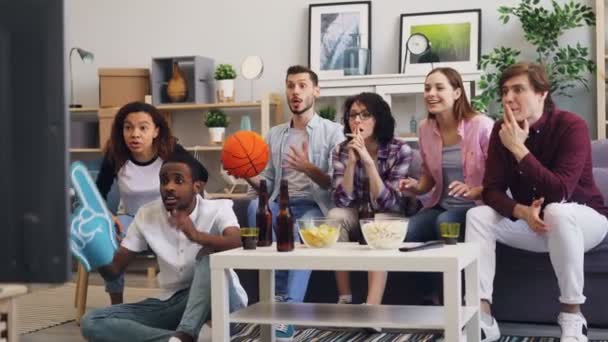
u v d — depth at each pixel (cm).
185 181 251
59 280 47
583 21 505
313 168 337
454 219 306
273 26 575
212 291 223
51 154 47
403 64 533
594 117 502
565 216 264
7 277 47
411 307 236
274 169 364
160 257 258
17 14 46
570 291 266
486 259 284
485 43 523
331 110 508
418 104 513
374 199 318
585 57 506
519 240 288
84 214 222
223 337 223
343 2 553
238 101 582
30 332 331
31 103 46
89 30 620
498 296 314
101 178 341
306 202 354
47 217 47
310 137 358
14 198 47
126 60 613
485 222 286
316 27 557
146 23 608
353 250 223
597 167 362
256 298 339
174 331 246
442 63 523
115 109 573
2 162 47
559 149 282
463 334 225
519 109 283
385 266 206
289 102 361
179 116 597
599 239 284
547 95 288
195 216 254
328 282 334
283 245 224
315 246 231
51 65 46
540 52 493
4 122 47
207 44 593
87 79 621
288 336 286
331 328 316
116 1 614
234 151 314
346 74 535
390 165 326
